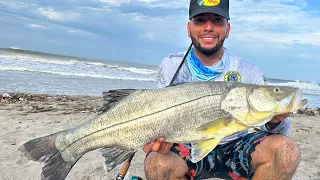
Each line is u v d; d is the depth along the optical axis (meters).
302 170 1.44
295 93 0.88
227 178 1.15
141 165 1.46
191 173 1.04
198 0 1.02
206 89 0.87
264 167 0.94
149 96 0.87
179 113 0.86
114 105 0.88
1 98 2.94
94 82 5.36
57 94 3.60
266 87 0.88
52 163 0.91
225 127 0.87
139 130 0.86
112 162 0.88
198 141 0.87
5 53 8.97
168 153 0.98
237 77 1.05
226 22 1.04
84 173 1.34
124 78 6.99
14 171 1.33
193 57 1.07
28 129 1.94
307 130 2.37
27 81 4.35
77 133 0.90
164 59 1.12
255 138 0.98
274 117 0.92
